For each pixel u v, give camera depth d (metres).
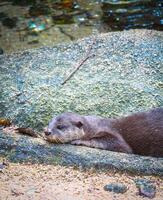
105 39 15.40
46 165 10.57
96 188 9.74
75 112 12.59
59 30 18.50
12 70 14.27
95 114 12.55
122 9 19.42
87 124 11.63
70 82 13.50
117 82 13.39
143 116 11.57
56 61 14.56
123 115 12.42
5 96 13.15
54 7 20.11
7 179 10.00
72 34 18.17
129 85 13.27
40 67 14.34
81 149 11.09
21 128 11.82
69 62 14.46
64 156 10.72
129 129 11.52
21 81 13.69
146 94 12.96
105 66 14.13
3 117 12.67
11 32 18.55
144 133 11.39
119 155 10.84
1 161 10.71
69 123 11.49
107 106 12.70
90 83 13.41
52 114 12.52
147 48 14.79
